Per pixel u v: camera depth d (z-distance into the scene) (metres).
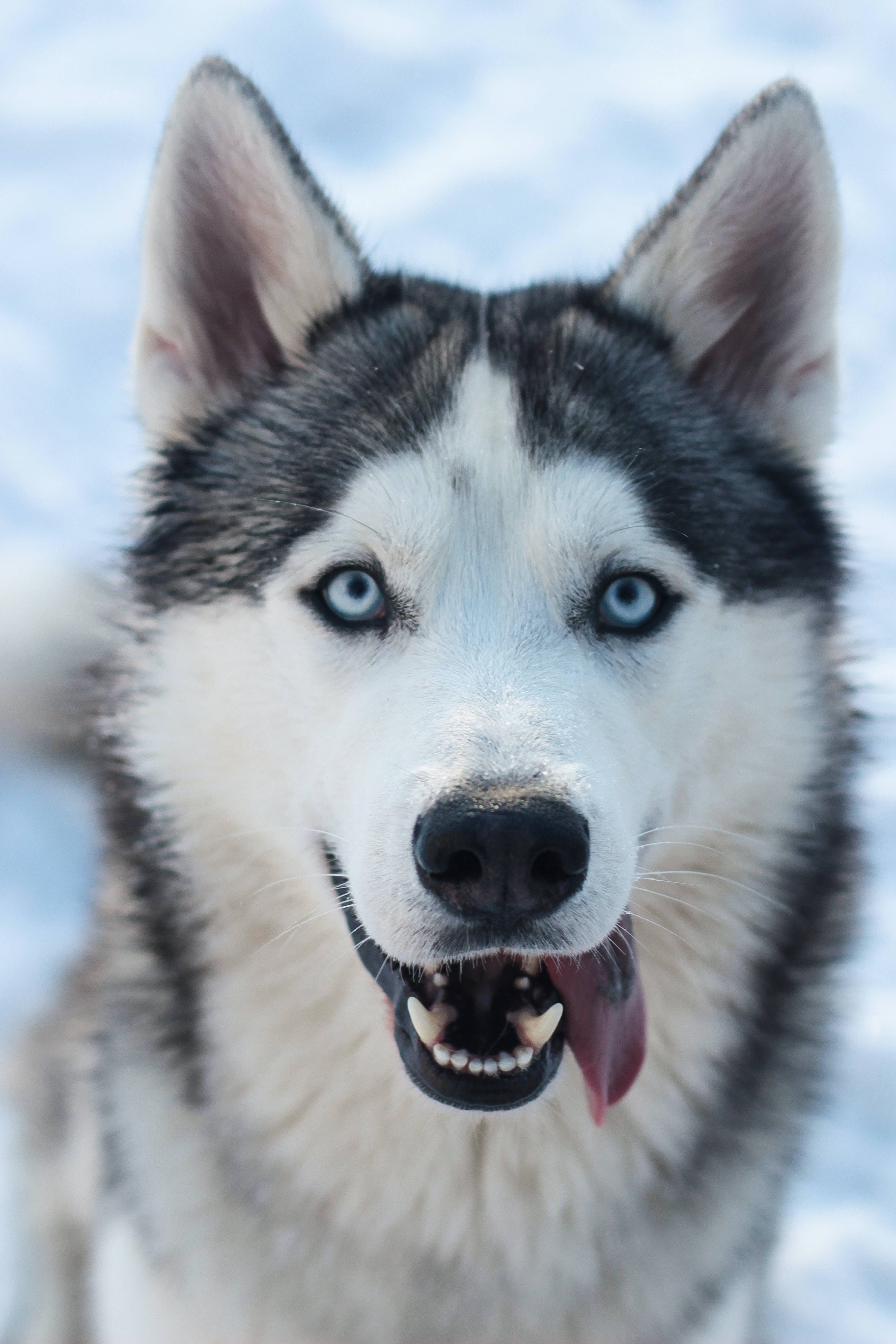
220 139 2.40
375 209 7.51
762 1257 2.73
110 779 2.57
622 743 2.09
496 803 1.82
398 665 2.13
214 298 2.55
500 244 7.33
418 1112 2.31
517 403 2.23
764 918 2.43
